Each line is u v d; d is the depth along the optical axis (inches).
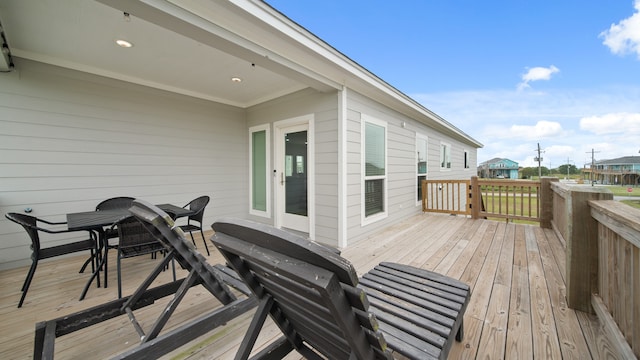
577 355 59.2
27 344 68.5
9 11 89.1
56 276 111.1
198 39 91.7
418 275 73.1
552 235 164.9
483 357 59.2
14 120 120.7
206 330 60.8
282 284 34.9
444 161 337.7
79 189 137.6
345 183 150.3
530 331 68.2
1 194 118.5
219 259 130.0
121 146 150.5
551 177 183.3
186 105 176.9
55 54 123.0
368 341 32.7
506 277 102.4
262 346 65.3
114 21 96.3
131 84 152.6
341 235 148.8
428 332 49.1
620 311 59.7
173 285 78.9
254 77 151.8
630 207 62.2
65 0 84.0
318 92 159.5
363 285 68.1
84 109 138.3
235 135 205.2
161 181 166.4
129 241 94.4
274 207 188.7
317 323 38.8
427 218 228.8
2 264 118.3
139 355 51.1
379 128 189.2
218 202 195.9
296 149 175.9
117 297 92.7
